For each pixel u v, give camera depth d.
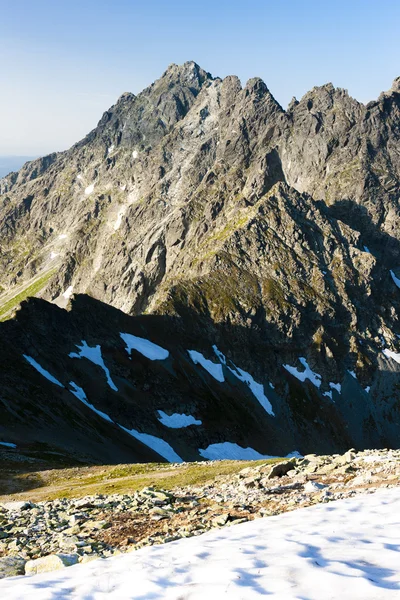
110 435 122.56
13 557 18.41
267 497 26.97
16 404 108.94
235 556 12.35
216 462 62.69
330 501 22.89
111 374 150.12
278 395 194.88
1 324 135.00
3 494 58.28
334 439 188.25
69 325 153.75
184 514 25.52
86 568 13.09
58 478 64.94
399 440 197.62
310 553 12.28
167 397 156.62
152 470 62.22
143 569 11.72
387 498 20.44
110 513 28.08
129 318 182.00
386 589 9.19
